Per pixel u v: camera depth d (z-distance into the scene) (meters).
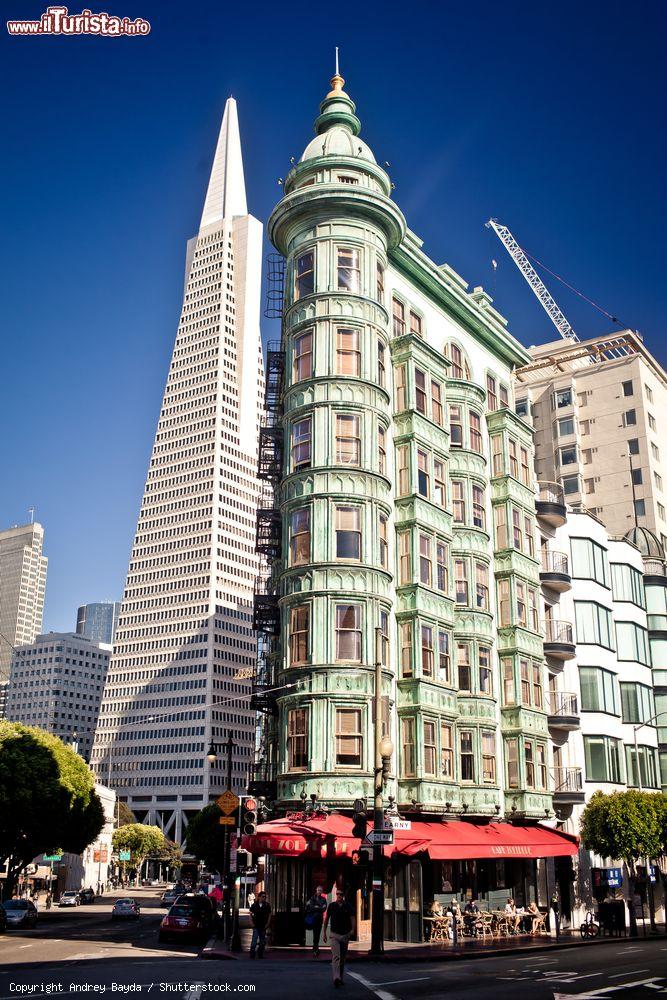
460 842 32.88
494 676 40.91
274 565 43.06
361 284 37.31
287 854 28.31
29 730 65.31
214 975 19.86
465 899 36.31
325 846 28.66
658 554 62.72
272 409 44.50
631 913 38.25
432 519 37.94
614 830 42.06
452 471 41.06
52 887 98.25
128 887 162.12
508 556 43.38
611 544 56.66
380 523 35.38
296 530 34.66
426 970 22.30
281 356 40.44
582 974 19.95
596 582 52.31
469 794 36.88
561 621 47.59
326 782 31.19
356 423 35.62
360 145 41.31
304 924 31.03
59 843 68.00
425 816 34.69
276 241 40.34
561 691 47.06
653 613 58.84
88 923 55.22
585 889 44.75
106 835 139.25
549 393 85.81
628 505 78.88
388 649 34.62
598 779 47.78
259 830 29.12
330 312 36.59
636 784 51.25
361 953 27.66
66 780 65.50
